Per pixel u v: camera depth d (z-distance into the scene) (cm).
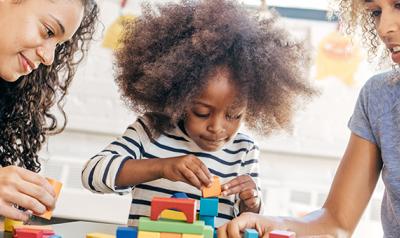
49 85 135
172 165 108
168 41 117
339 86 194
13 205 97
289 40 120
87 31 134
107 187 112
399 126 112
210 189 108
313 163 193
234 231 98
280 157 193
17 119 133
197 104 110
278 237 90
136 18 126
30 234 87
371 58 123
